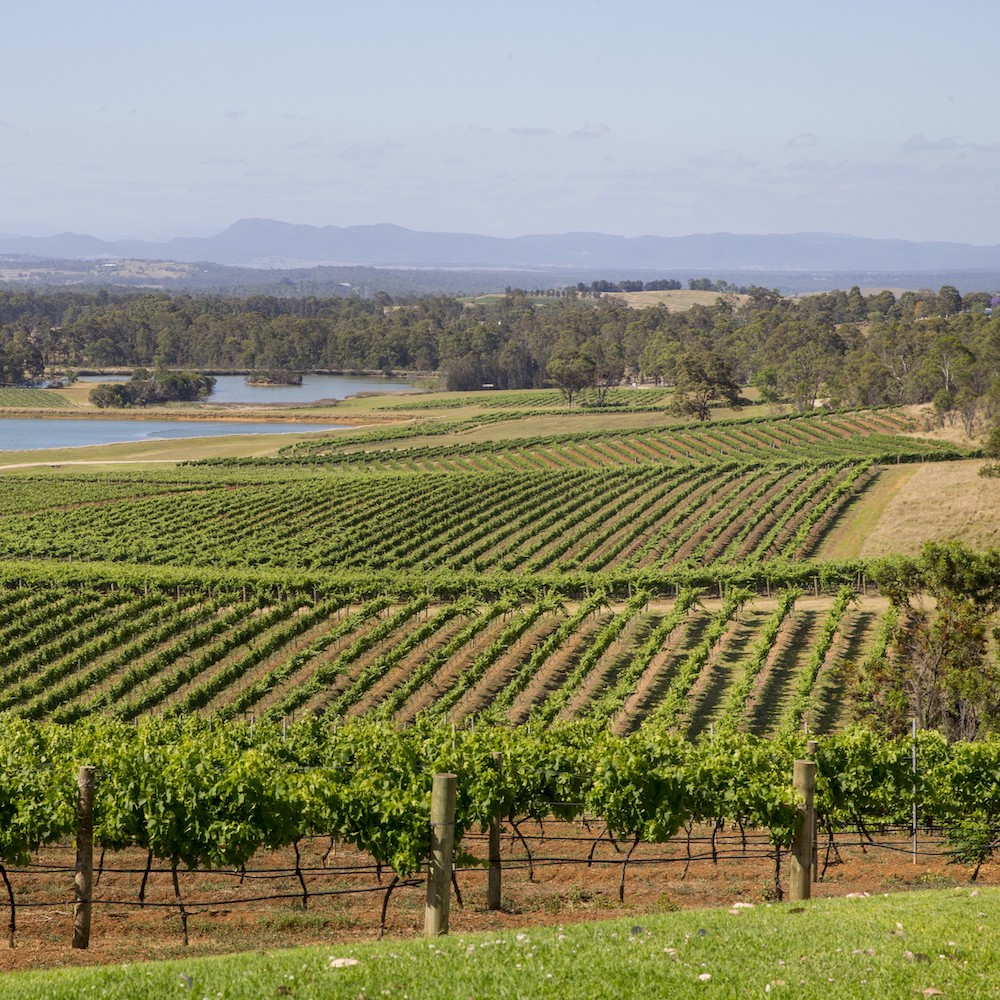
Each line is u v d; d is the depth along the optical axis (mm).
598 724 26781
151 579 55844
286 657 46531
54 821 15984
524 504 80938
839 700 40625
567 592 56656
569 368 162625
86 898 13891
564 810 19469
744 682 40031
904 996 9711
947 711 34031
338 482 92375
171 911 16344
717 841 21297
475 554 68812
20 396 187250
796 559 64625
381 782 16641
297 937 14828
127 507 83688
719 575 56438
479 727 25703
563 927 12383
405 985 10133
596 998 9789
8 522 79188
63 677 43719
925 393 132375
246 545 71750
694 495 82500
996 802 20641
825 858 19031
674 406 137250
